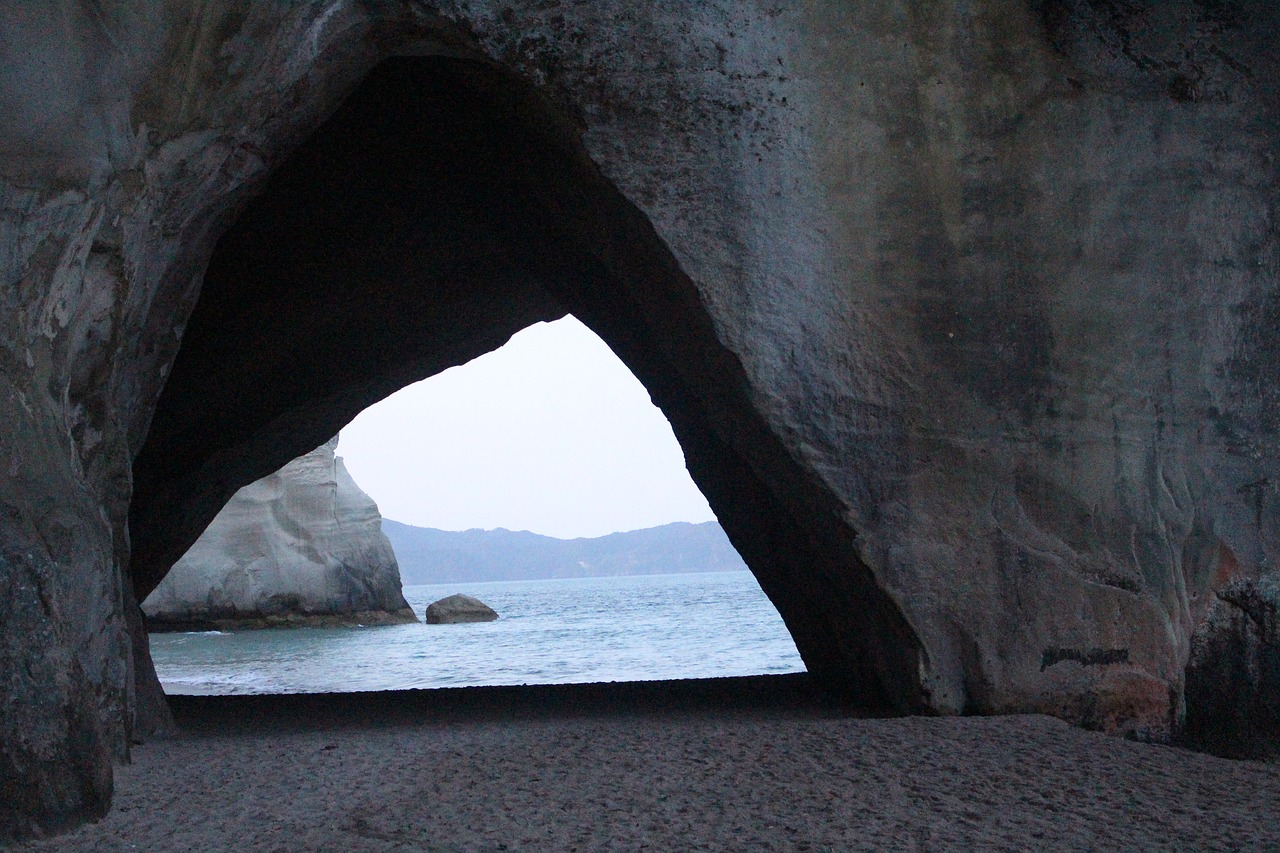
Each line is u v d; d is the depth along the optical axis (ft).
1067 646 22.93
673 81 23.20
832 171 23.47
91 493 17.78
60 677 14.44
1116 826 14.66
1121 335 23.84
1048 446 23.43
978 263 23.65
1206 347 24.00
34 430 16.06
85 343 18.86
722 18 23.43
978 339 23.50
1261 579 23.43
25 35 16.07
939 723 21.31
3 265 15.85
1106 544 23.32
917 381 23.27
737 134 23.27
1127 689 22.89
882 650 24.00
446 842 13.56
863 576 23.27
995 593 22.98
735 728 21.24
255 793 16.24
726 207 23.15
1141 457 23.63
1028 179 23.91
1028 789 16.48
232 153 22.34
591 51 23.08
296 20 21.17
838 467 23.02
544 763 18.04
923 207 23.63
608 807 15.20
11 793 13.43
